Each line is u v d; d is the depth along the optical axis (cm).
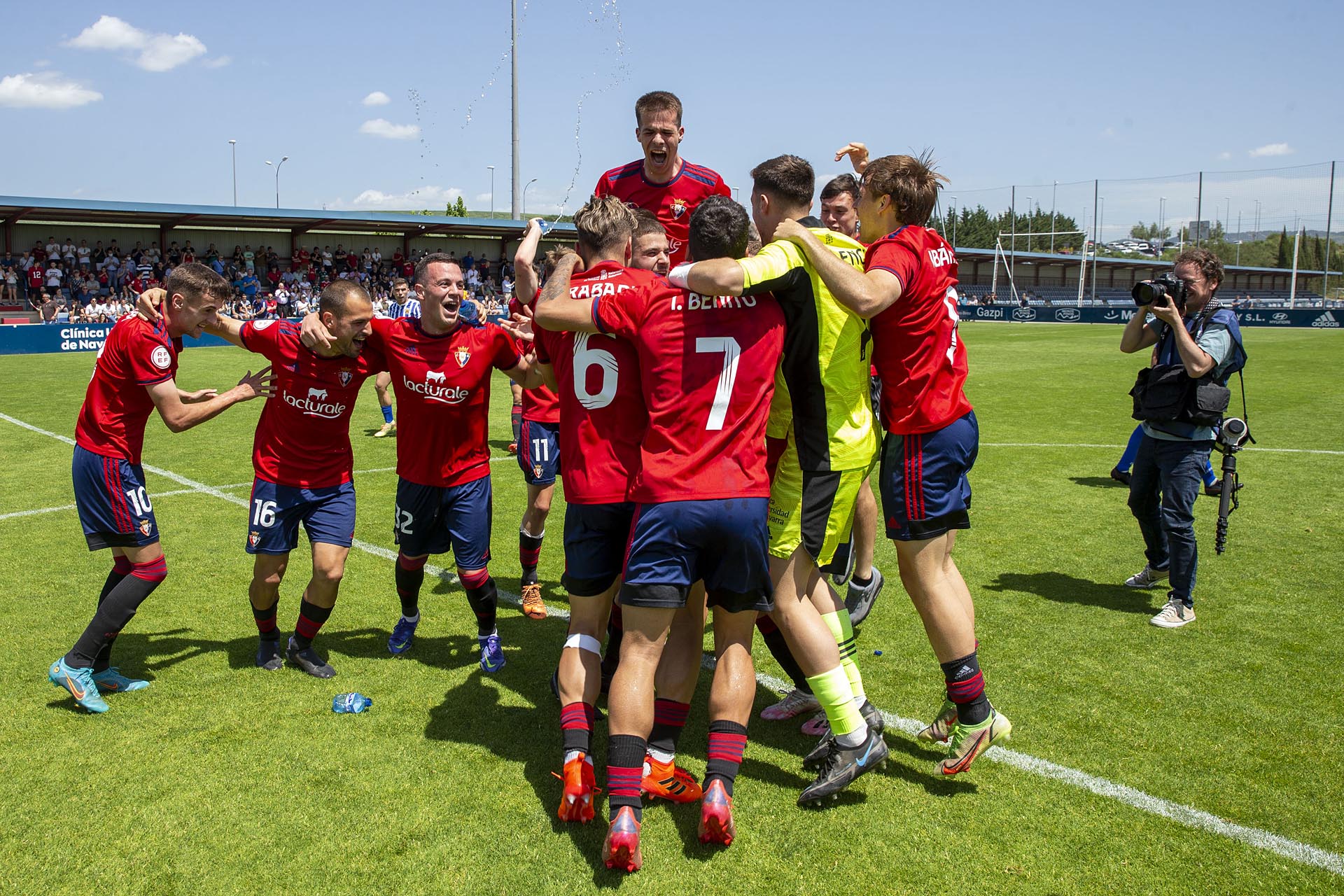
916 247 312
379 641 468
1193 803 313
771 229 319
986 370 1909
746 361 284
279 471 404
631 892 266
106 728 367
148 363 374
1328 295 5794
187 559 602
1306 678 414
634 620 287
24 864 277
